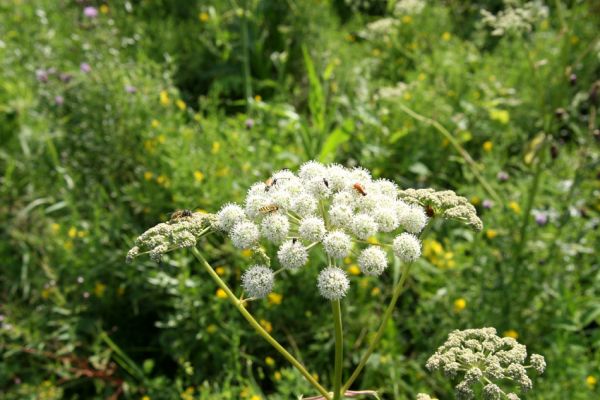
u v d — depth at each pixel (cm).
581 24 116
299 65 116
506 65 111
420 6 97
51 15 125
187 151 81
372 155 92
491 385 38
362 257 40
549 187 79
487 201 77
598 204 82
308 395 63
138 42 115
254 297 40
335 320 41
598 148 89
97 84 90
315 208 42
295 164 85
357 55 116
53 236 78
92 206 81
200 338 68
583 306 69
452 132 94
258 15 112
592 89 78
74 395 69
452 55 110
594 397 59
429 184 91
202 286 70
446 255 74
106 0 123
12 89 101
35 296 76
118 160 87
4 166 95
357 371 42
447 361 40
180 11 129
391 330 68
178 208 77
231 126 96
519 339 66
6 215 86
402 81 114
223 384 66
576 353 63
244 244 41
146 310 73
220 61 114
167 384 66
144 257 71
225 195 77
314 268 71
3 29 118
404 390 66
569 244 71
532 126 99
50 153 91
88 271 72
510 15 77
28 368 70
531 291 69
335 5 137
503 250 71
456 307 69
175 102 97
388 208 42
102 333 69
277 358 69
